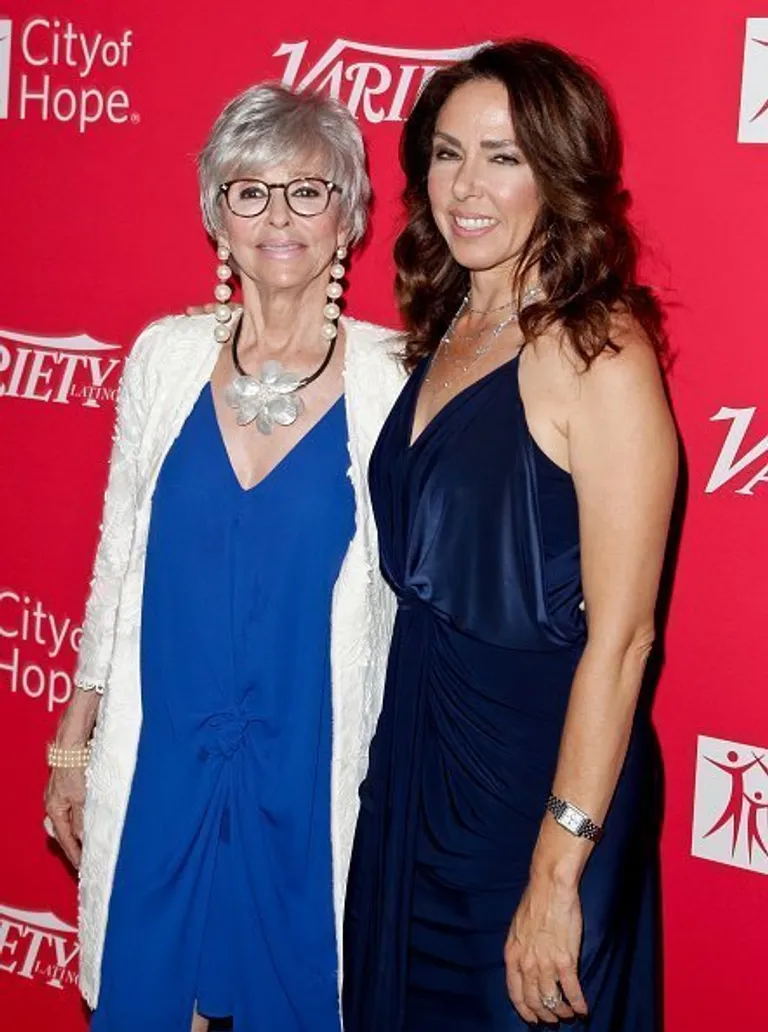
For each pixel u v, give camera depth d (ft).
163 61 8.27
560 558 6.01
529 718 6.18
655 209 7.10
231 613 6.69
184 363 6.95
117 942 7.00
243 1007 7.00
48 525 9.05
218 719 6.73
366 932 6.68
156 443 6.91
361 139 6.89
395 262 6.95
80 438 8.87
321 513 6.66
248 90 6.81
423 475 6.20
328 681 6.73
